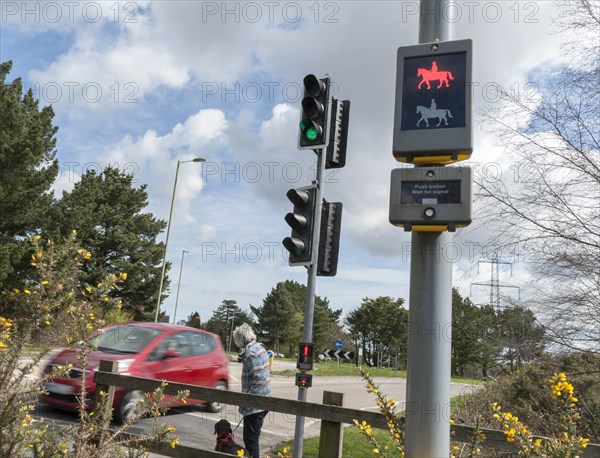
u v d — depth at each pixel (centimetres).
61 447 336
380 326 7181
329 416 390
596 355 654
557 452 304
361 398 1661
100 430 363
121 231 3953
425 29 265
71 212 2638
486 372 782
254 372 571
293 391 1625
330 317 8700
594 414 608
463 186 232
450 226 233
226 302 8700
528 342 690
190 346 895
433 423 222
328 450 389
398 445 344
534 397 652
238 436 769
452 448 345
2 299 359
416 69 253
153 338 837
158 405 387
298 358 580
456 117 244
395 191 240
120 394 673
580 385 644
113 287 360
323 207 588
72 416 660
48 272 341
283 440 784
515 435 317
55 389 666
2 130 2430
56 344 346
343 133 601
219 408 924
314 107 586
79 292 361
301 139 594
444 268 237
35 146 2498
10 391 332
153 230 4284
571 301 656
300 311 8181
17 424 337
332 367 3419
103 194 4019
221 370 942
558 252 657
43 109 2923
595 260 653
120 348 800
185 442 670
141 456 376
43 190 2547
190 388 440
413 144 246
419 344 231
